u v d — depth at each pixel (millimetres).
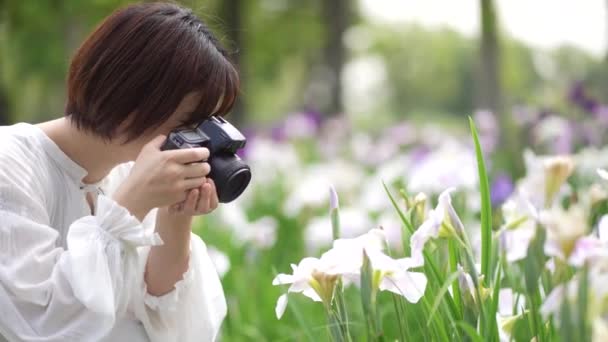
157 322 1903
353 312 2859
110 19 1732
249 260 3629
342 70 17828
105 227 1674
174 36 1687
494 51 7039
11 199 1733
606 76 7879
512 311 1762
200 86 1693
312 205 4828
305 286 1559
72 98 1761
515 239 1710
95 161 1884
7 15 12938
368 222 4273
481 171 1556
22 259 1701
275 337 3178
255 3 18203
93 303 1625
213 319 2000
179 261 1843
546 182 1782
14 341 1701
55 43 13773
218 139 1698
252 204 6555
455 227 1515
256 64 18625
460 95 38000
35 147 1839
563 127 6086
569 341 1162
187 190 1679
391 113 38281
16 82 16266
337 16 17891
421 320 1972
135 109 1687
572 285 1195
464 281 1468
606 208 2062
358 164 9383
